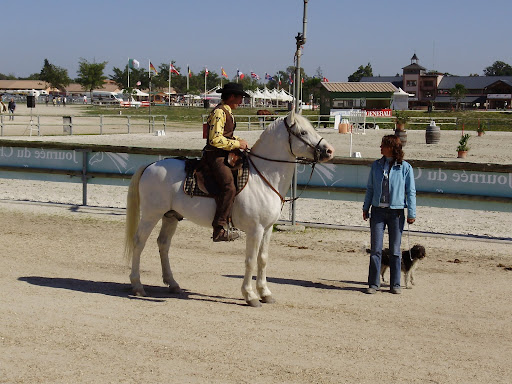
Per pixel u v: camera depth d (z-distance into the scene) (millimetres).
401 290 8227
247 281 7297
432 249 10633
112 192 16281
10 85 147000
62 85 131000
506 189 11055
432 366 5359
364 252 10484
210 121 6977
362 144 33000
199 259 9844
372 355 5590
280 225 12227
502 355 5738
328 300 7637
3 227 11781
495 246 10875
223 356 5410
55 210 13656
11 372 4926
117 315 6602
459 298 7855
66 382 4762
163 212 7477
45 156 14383
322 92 56094
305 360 5383
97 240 11008
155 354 5410
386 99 55062
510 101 120750
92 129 40625
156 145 28219
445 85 129125
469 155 27406
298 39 11281
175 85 153375
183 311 6902
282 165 7184
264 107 86250
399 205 7926
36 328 6020
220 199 7012
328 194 12305
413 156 26406
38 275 8406
